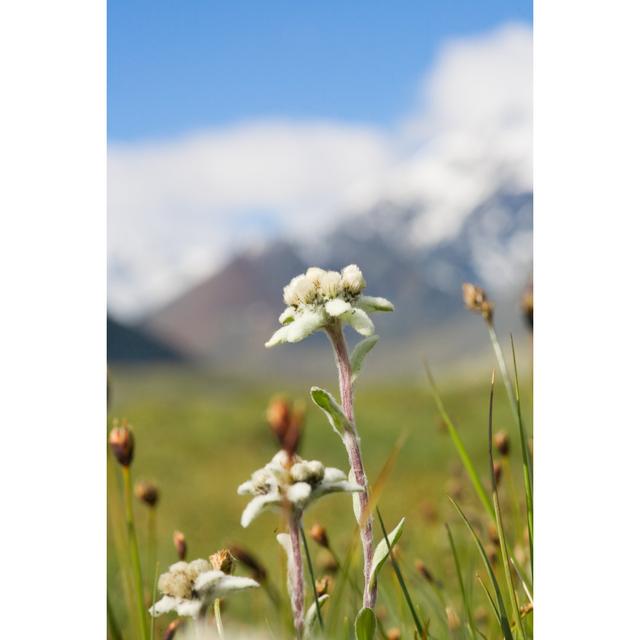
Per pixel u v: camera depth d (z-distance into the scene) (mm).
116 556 4828
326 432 24734
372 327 3121
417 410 28078
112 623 3406
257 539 9547
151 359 156125
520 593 3914
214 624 3326
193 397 41812
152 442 23859
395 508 10070
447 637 3727
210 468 19828
